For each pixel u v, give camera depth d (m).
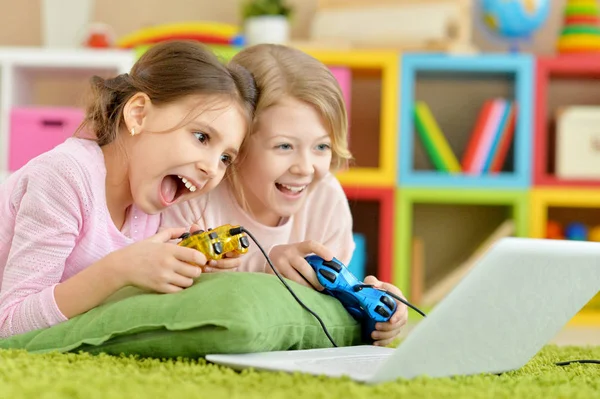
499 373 1.29
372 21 3.44
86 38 3.47
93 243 1.52
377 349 1.47
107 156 1.54
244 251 1.41
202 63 1.47
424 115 3.43
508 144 3.43
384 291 1.54
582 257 1.18
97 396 0.92
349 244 1.90
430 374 1.14
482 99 3.75
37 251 1.45
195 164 1.46
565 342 2.67
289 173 1.63
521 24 3.57
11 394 0.92
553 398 1.06
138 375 1.07
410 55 3.35
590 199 3.34
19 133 3.16
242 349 1.24
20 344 1.37
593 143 3.41
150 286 1.34
